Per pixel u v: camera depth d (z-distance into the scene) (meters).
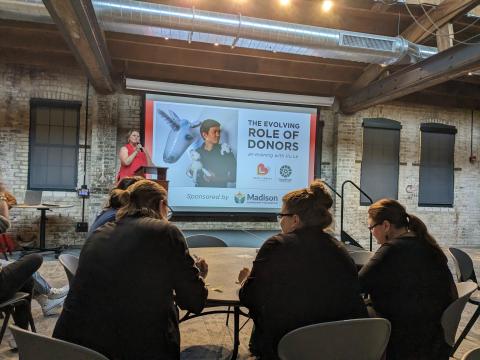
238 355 2.37
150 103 5.80
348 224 6.63
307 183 6.48
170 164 5.89
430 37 4.95
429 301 1.66
